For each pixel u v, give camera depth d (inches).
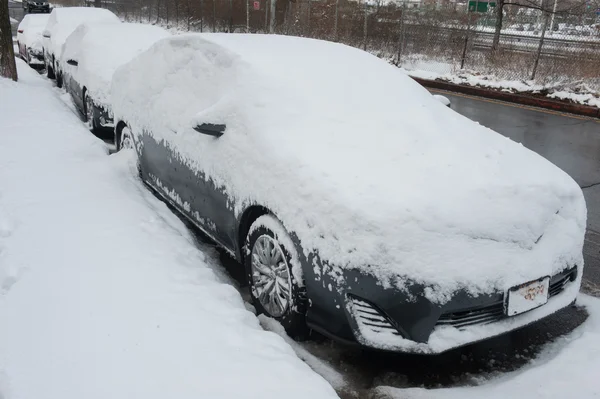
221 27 1048.2
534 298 116.3
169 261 143.9
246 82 153.4
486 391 111.6
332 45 184.2
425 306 107.7
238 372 102.0
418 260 108.1
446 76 633.0
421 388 113.0
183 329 113.9
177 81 187.0
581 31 618.5
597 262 181.2
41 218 165.9
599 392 109.2
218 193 152.0
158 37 330.6
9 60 423.5
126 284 130.4
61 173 209.8
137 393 94.7
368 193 115.5
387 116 145.9
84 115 340.5
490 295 110.9
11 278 133.0
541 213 121.2
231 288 135.3
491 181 122.7
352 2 796.6
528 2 706.8
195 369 101.9
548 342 132.7
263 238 134.3
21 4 1920.5
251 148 139.9
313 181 121.3
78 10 525.7
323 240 115.6
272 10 834.8
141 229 163.0
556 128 407.2
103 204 180.2
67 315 116.7
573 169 297.7
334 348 127.6
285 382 100.2
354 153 129.0
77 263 139.3
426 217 110.9
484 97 559.8
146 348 107.0
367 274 109.2
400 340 109.1
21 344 106.9
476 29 702.5
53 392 94.1
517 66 593.9
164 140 185.6
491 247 112.6
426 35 726.5
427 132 141.1
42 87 413.1
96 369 100.3
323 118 141.6
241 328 116.5
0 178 200.7
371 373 119.5
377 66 173.9
